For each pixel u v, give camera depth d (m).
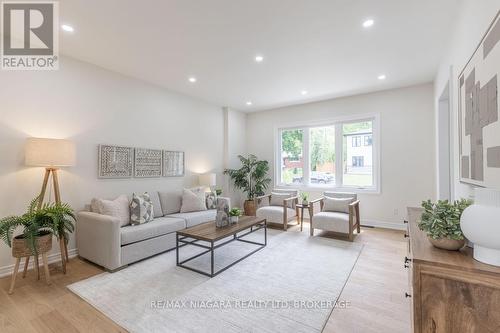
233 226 3.18
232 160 5.99
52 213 2.47
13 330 1.76
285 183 5.95
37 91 2.93
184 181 4.86
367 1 2.17
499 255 1.02
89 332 1.74
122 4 2.19
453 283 1.06
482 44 1.49
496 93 1.28
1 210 2.67
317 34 2.71
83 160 3.34
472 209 1.08
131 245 2.88
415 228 1.71
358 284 2.42
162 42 2.87
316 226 3.99
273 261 2.99
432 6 2.23
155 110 4.32
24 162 2.82
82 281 2.49
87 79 3.39
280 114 5.95
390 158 4.59
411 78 4.04
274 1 2.17
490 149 1.37
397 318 1.88
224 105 5.75
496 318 0.99
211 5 2.22
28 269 2.78
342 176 5.18
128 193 3.87
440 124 3.54
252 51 3.10
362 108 4.87
